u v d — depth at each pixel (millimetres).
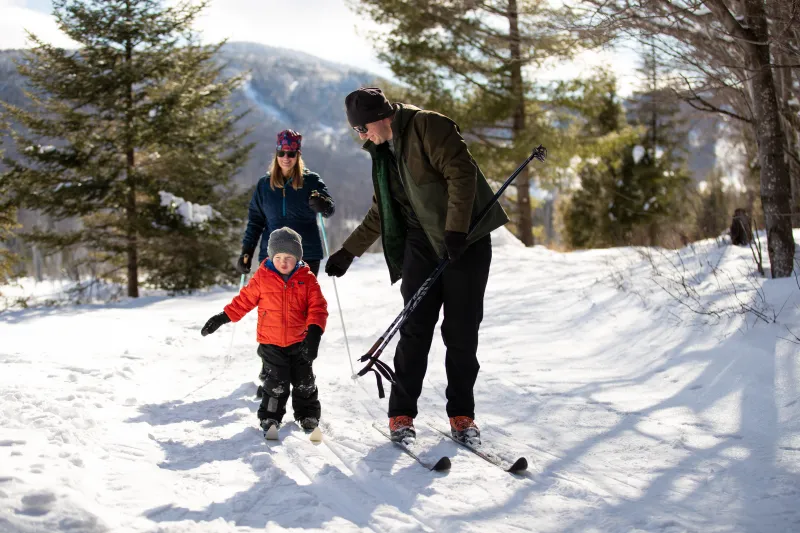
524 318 6809
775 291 5297
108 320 7680
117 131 14711
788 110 7270
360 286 10055
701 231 12125
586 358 5246
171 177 15438
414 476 2986
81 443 3162
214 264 15977
